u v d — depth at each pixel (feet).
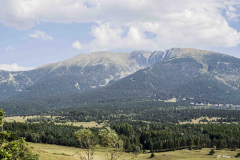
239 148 521.65
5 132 113.19
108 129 183.73
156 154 506.89
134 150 539.70
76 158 315.37
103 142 185.26
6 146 110.01
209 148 535.60
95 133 574.15
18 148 112.98
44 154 287.89
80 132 200.03
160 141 553.64
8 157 101.81
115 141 182.80
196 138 557.33
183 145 550.77
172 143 539.70
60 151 460.96
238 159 404.16
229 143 530.27
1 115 110.01
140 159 446.19
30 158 124.88
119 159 189.16
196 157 438.81
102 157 336.70
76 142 542.98
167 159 432.25
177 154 477.36
